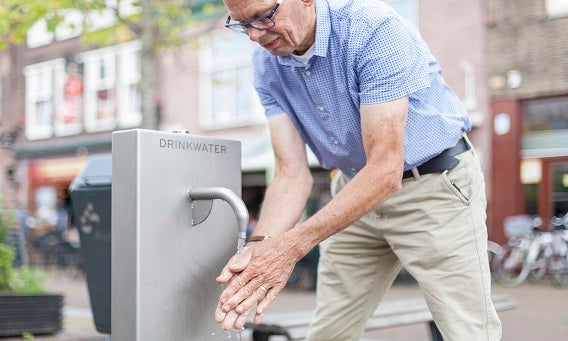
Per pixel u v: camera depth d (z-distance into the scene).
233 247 1.92
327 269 2.51
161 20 7.97
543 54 11.72
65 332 5.07
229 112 15.55
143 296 1.71
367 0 2.05
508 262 10.99
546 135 11.92
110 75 18.36
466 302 2.19
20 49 20.38
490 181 12.20
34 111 20.16
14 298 4.71
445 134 2.20
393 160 1.94
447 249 2.20
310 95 2.18
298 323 3.16
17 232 5.83
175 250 1.77
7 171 18.34
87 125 18.88
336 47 2.06
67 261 13.24
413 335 6.07
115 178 1.73
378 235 2.38
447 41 12.54
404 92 1.96
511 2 11.97
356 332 2.54
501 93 12.08
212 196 1.78
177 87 16.19
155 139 1.72
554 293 9.83
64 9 6.41
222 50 15.62
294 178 2.27
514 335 6.11
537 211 11.99
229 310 1.79
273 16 1.90
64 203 19.00
